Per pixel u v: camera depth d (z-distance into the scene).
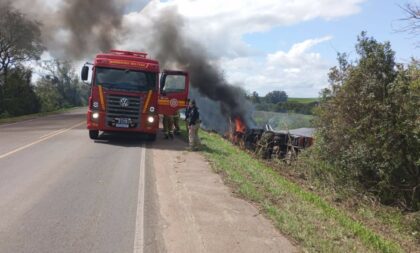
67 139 18.70
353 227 7.99
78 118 37.78
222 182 10.76
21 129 24.86
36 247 5.99
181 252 6.06
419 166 12.40
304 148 17.84
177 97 20.58
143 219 7.44
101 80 17.09
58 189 9.30
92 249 6.01
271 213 8.07
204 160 14.10
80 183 9.97
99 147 16.23
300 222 7.64
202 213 7.98
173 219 7.53
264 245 6.46
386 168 12.80
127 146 16.84
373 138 12.99
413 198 12.36
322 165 14.93
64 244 6.14
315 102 16.00
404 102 12.41
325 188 13.90
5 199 8.37
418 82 11.82
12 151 14.71
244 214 8.03
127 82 17.17
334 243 6.75
